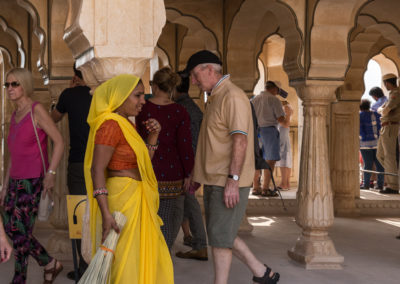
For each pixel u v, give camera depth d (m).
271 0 5.96
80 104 4.87
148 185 3.51
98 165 3.35
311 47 5.83
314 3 5.82
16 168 4.31
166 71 4.64
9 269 5.51
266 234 7.77
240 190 4.21
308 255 5.80
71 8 4.42
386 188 10.80
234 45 8.17
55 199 6.03
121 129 3.42
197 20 8.16
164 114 4.53
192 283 5.11
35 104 4.30
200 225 5.96
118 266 3.35
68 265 5.72
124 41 4.09
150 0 4.15
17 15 9.12
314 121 6.00
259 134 10.04
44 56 6.26
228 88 4.20
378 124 11.44
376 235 7.82
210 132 4.21
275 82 10.18
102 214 3.33
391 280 5.36
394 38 8.78
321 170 5.94
